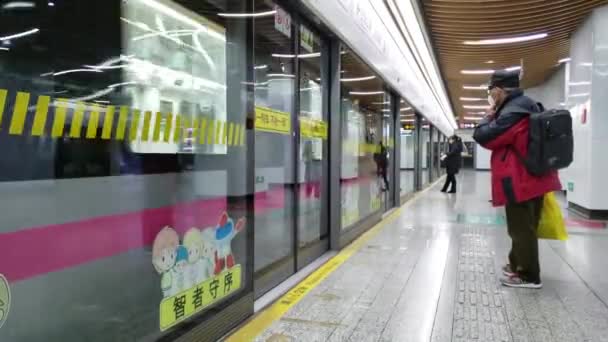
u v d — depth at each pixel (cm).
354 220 538
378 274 371
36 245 144
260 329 256
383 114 718
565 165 314
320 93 436
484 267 395
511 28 774
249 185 275
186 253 219
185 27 221
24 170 140
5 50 134
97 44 169
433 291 326
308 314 279
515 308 292
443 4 666
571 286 340
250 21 276
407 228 606
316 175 430
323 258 427
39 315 146
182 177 216
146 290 194
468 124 3266
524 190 322
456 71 1196
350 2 441
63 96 154
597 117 673
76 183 159
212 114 241
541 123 313
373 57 540
